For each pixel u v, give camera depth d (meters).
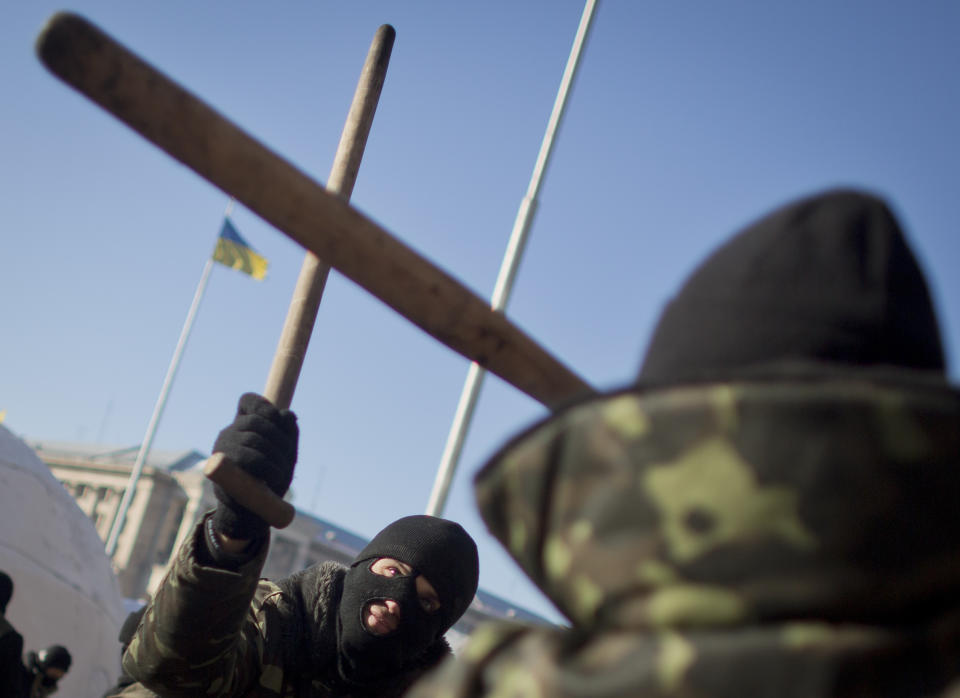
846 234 0.72
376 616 2.34
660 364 0.74
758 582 0.62
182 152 1.03
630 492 0.67
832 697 0.59
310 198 1.08
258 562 1.86
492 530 0.76
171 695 1.94
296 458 1.82
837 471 0.62
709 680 0.61
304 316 2.21
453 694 0.71
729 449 0.64
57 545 9.48
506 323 1.20
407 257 1.14
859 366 0.69
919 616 0.63
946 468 0.62
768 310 0.71
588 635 0.68
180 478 52.66
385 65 2.33
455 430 7.83
